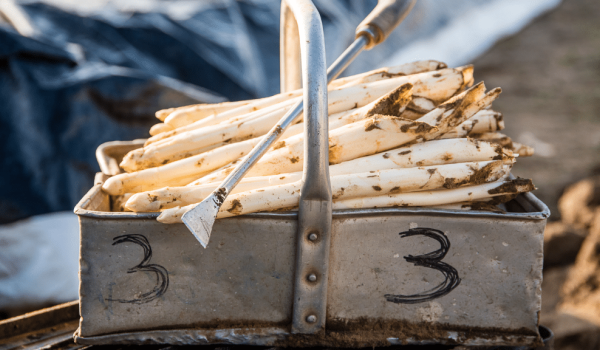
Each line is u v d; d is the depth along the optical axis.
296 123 0.91
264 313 0.86
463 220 0.84
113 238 0.84
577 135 4.02
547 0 7.04
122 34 2.30
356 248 0.85
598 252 1.87
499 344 0.86
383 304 0.86
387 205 0.86
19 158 1.75
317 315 0.86
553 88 4.97
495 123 0.91
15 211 1.67
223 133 0.91
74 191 1.80
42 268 1.47
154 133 0.96
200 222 0.79
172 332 0.86
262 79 2.61
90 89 1.87
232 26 2.66
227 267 0.85
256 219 0.84
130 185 0.89
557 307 1.77
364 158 0.87
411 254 0.85
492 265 0.85
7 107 1.76
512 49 5.77
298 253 0.84
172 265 0.85
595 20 6.58
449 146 0.87
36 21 2.16
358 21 3.17
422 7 4.27
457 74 0.91
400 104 0.88
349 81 0.95
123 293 0.85
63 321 0.95
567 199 2.40
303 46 0.82
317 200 0.82
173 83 2.09
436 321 0.87
